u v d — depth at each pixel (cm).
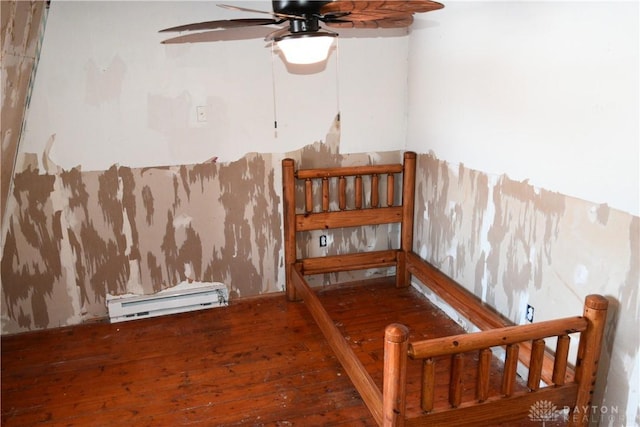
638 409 178
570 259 203
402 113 332
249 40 291
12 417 221
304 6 168
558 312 213
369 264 341
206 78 290
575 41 188
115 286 307
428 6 167
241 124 303
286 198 313
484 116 250
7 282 288
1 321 293
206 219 312
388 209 334
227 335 290
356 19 192
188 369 256
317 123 317
